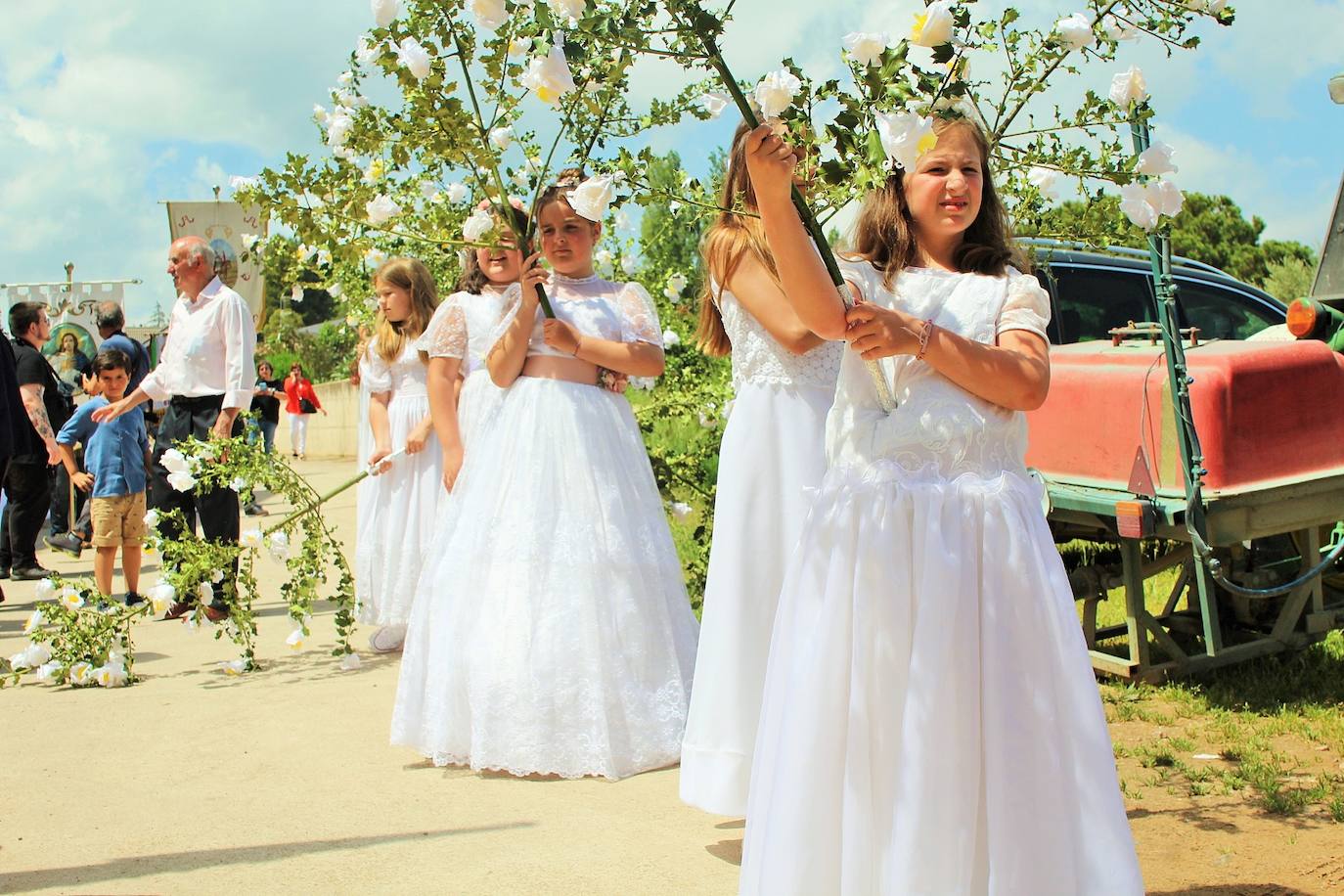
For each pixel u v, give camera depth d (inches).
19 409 281.9
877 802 93.0
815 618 98.5
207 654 239.9
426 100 140.2
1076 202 138.5
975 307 100.1
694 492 254.4
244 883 122.6
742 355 136.7
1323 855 125.3
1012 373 95.7
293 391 874.8
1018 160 119.6
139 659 236.7
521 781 154.1
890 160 89.2
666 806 143.3
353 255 161.3
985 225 108.9
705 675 131.8
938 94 93.0
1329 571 210.8
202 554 222.4
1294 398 181.9
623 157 123.3
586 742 154.9
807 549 100.3
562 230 172.7
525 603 158.9
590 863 125.9
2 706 200.4
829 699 95.3
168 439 279.0
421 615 169.0
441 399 194.1
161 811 145.8
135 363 405.7
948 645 92.0
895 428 98.0
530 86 95.5
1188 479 172.9
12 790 155.0
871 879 92.1
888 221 106.0
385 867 126.0
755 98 95.0
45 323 359.6
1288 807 139.3
